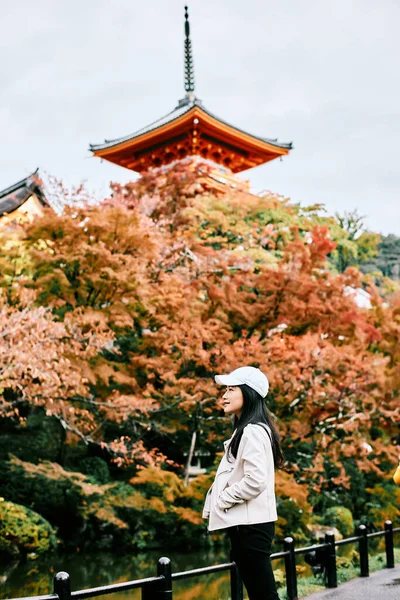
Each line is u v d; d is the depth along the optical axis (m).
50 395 14.05
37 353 12.52
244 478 3.61
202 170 31.66
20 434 17.89
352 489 20.55
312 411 17.31
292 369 16.02
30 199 23.38
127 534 16.16
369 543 16.17
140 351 17.64
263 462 3.63
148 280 16.31
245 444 3.68
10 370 12.63
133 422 17.02
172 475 15.89
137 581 4.52
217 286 18.66
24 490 16.16
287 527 16.78
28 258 16.23
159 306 16.83
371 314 22.02
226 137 34.78
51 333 13.23
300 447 18.97
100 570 13.46
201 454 20.16
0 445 17.23
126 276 15.38
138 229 16.19
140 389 16.73
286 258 18.77
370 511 19.84
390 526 9.33
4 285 16.03
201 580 12.09
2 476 16.22
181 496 16.19
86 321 14.69
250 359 15.78
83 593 4.09
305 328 18.67
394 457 18.30
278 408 17.45
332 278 18.75
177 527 16.58
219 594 10.49
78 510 15.89
